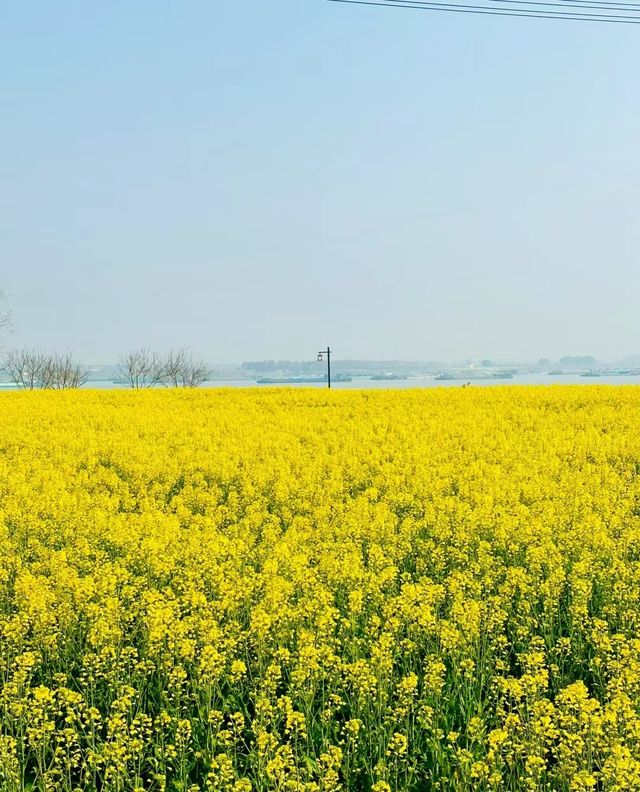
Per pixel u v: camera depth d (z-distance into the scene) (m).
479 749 6.92
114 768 6.58
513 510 14.39
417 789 6.83
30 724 7.31
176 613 9.42
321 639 8.64
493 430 26.14
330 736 7.53
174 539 12.42
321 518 14.52
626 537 12.77
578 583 9.97
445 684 7.97
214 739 7.11
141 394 41.66
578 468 20.30
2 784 6.53
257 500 16.42
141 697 8.07
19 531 13.91
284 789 6.33
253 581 10.27
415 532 13.52
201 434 25.50
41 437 24.84
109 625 8.95
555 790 6.50
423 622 8.72
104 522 13.60
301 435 25.45
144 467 19.11
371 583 10.20
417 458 20.34
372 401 36.59
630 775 5.72
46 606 9.50
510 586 10.44
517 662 8.84
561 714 6.71
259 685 8.07
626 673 7.43
